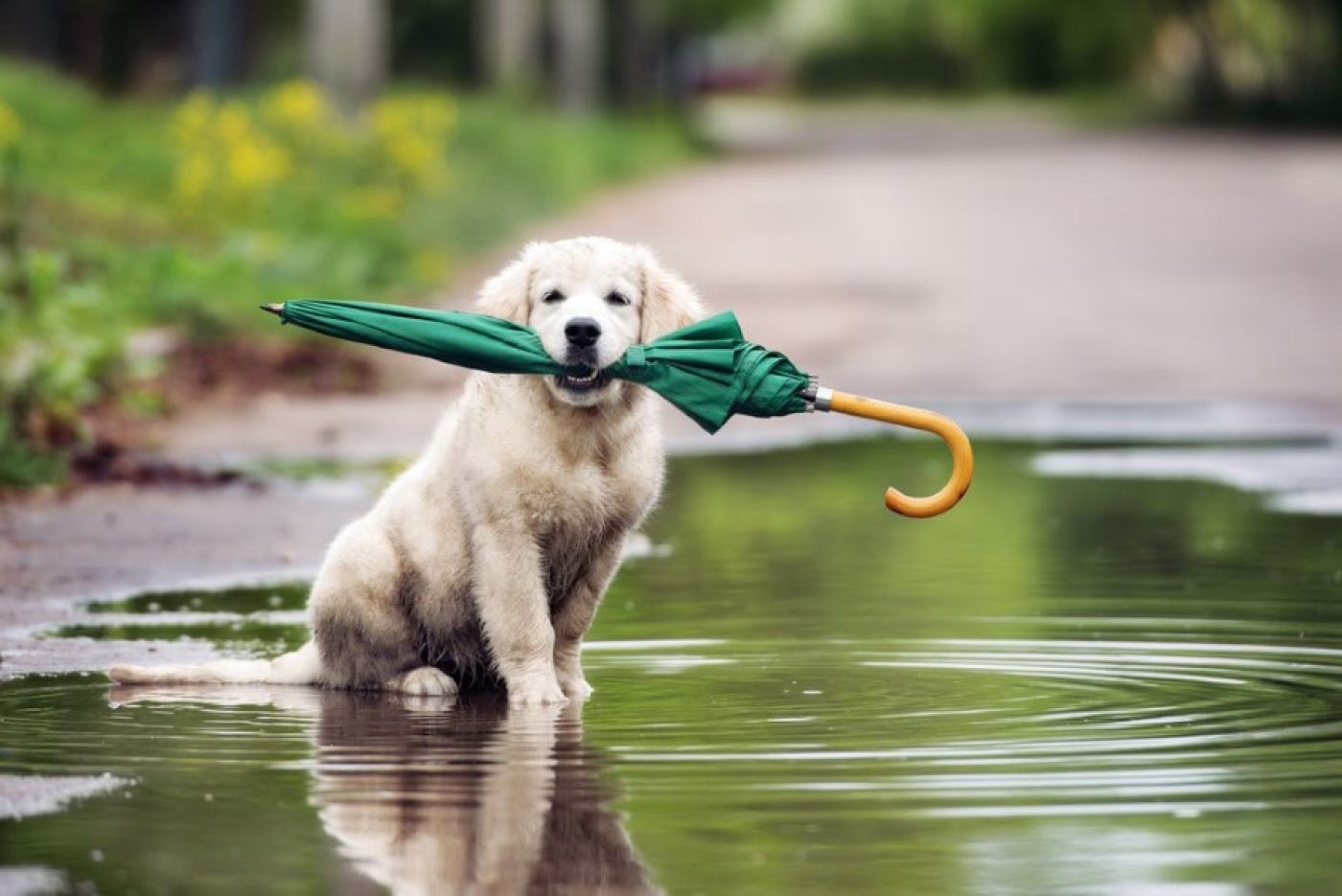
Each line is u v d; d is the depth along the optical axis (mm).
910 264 35781
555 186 48312
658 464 9258
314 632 9391
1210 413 20328
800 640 10078
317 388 22234
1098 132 85562
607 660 9695
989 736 7809
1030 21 126062
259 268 26328
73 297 18969
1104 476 16500
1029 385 22359
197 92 43688
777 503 15344
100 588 11914
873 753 7527
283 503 15062
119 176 32969
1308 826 6426
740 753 7566
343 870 6082
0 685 9234
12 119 29344
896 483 16391
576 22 70125
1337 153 65938
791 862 6078
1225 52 96562
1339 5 91375
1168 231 41438
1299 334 26219
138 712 8617
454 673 9414
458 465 9141
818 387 8766
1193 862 6035
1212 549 12867
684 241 40062
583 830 6492
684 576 12164
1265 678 9000
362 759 7590
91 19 70875
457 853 6250
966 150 73125
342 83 43062
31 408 17031
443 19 81375
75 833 6496
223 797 6969
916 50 138125
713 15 96875
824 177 59531
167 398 20547
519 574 8938
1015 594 11352
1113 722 8070
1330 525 13820
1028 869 5980
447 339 8758
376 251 30359
